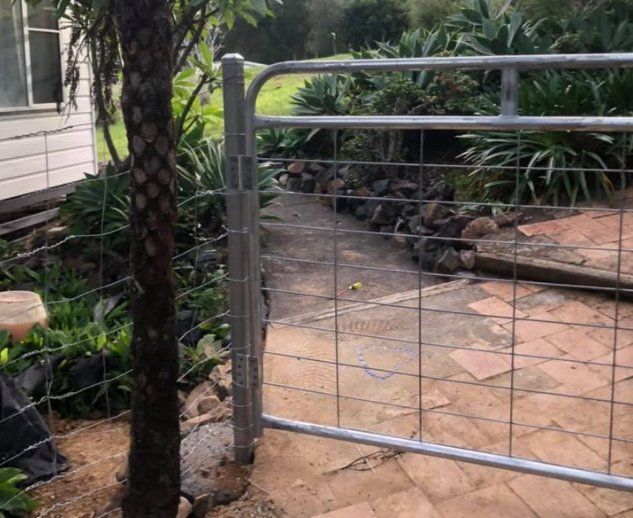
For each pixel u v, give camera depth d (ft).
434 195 19.99
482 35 26.08
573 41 24.61
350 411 10.35
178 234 17.85
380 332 13.00
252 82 8.27
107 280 17.40
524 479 8.75
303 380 11.29
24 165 23.67
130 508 7.52
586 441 9.42
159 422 7.28
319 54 71.41
